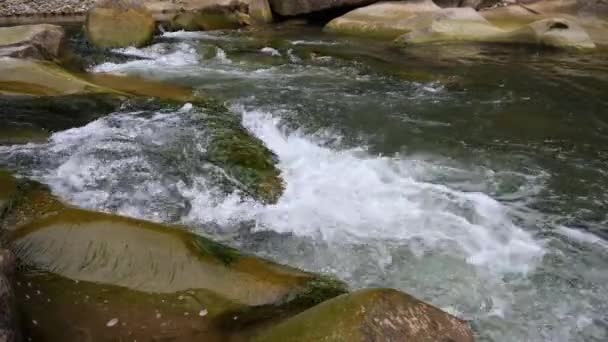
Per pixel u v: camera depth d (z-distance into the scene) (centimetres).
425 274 482
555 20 1440
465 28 1553
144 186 613
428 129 819
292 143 758
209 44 1422
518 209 596
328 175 664
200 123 783
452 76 1123
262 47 1416
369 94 983
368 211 583
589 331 419
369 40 1590
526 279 477
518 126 841
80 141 721
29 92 885
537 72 1172
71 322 393
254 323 389
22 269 438
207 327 390
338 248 518
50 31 1156
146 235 466
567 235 548
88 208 558
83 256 450
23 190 558
